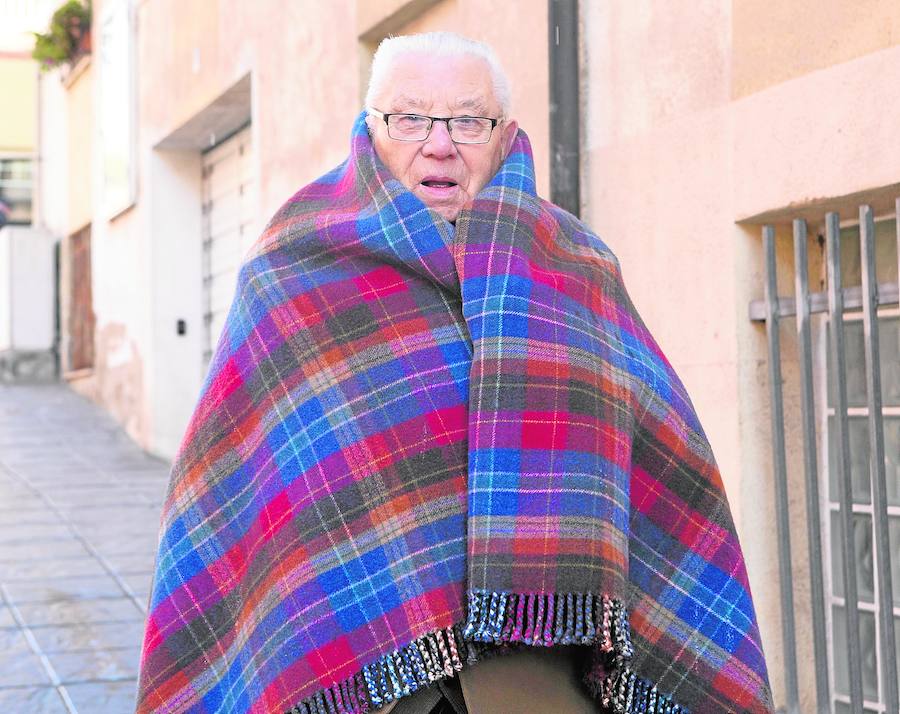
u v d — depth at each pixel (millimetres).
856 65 3621
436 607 2068
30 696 4629
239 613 2252
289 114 7906
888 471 3951
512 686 2105
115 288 12453
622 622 2076
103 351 13031
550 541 2062
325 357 2223
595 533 2088
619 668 2178
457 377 2184
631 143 4598
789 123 3867
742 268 4121
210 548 2281
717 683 2223
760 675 2244
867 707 3975
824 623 3846
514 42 5316
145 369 11234
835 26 3703
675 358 4387
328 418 2184
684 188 4332
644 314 4535
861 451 4023
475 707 2072
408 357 2199
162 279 11047
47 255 15594
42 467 10219
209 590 2277
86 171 13938
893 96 3502
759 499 4129
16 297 15453
